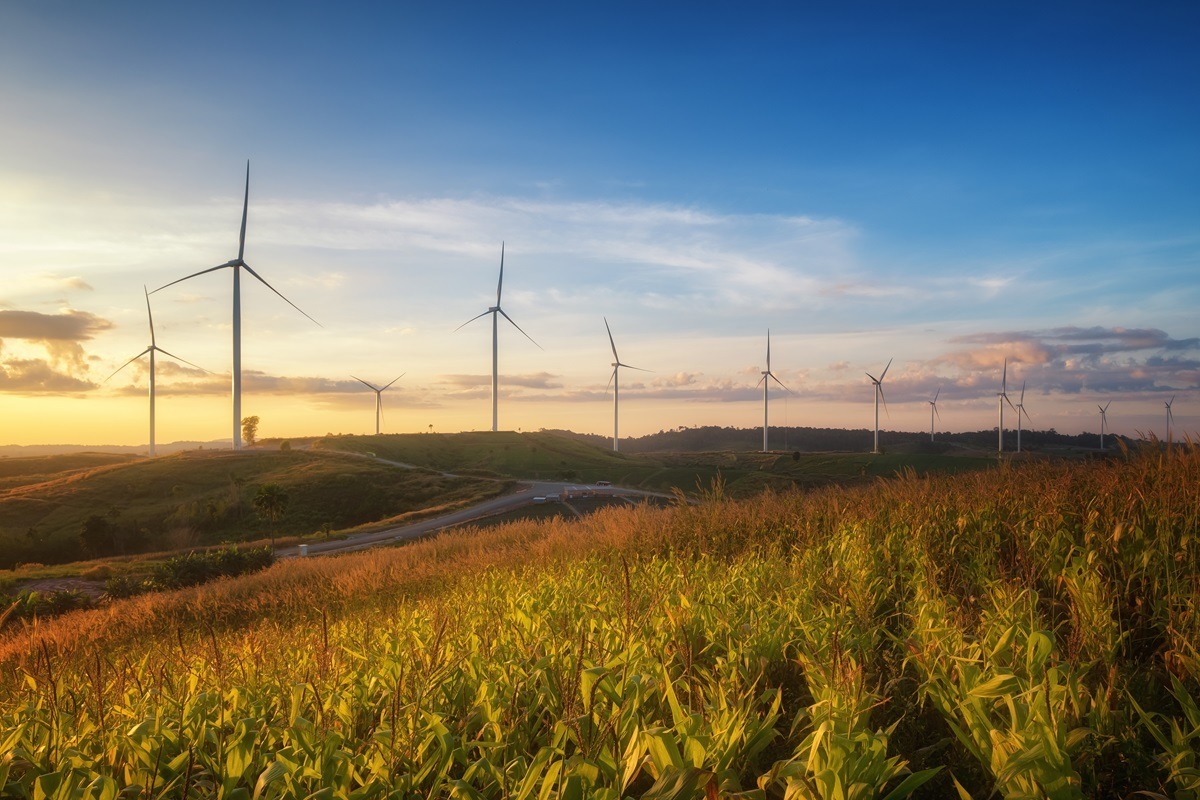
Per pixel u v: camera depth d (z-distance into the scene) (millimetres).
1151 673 3721
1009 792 2518
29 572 53344
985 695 2873
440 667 4223
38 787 2975
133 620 16875
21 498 108625
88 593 40750
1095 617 3996
